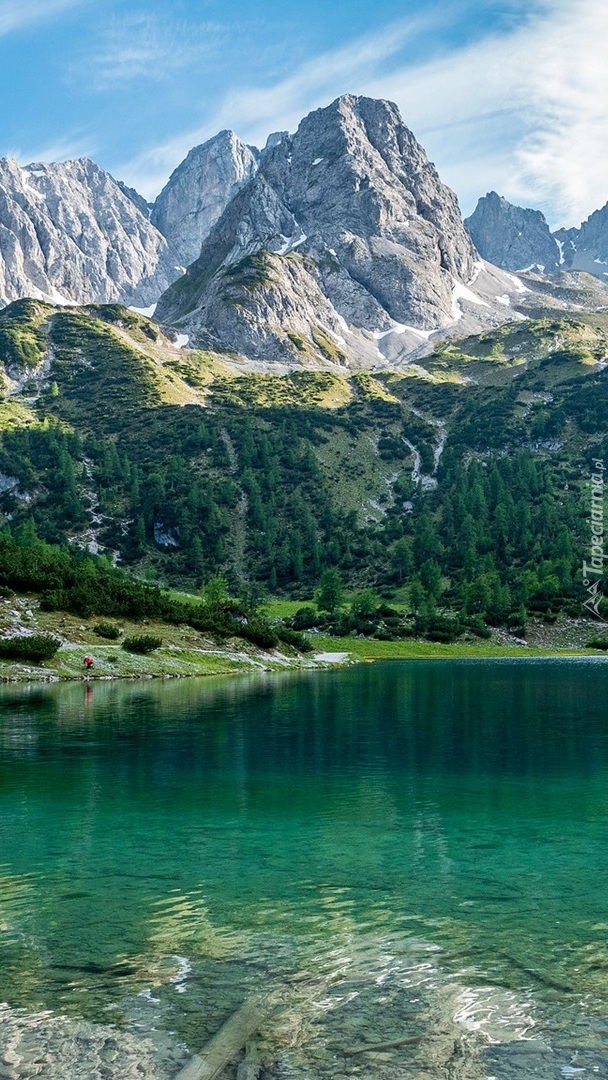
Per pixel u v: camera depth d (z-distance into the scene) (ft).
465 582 628.28
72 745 127.95
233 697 208.44
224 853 68.54
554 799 90.58
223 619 362.33
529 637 547.49
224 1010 40.86
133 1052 37.01
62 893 58.03
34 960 46.62
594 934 50.31
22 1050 37.14
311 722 159.02
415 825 78.69
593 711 181.06
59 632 284.20
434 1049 37.11
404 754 121.90
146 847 70.44
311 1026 39.27
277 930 50.93
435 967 45.65
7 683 236.22
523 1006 41.22
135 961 46.44
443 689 240.94
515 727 153.99
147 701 194.90
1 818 81.20
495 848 70.08
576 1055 36.65
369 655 465.47
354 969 45.37
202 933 50.42
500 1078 34.73
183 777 102.99
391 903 55.93
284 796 91.61
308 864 65.26
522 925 51.75
